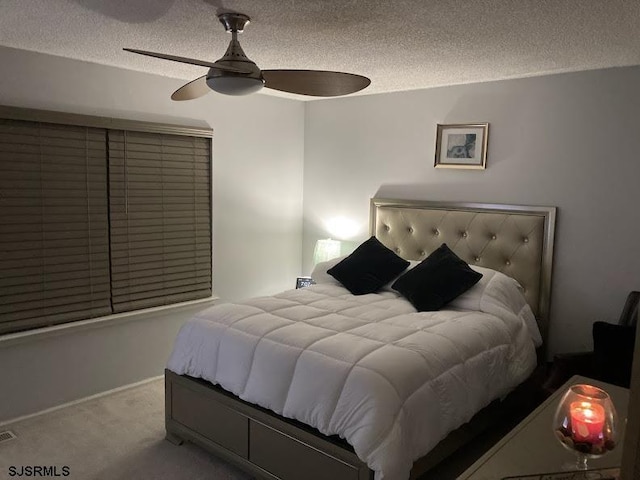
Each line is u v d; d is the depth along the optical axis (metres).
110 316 3.63
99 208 3.52
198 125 4.07
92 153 3.45
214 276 4.34
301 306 3.22
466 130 3.92
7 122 3.05
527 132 3.64
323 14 2.29
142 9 2.27
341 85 2.53
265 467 2.54
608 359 2.69
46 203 3.25
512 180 3.74
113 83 3.52
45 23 2.51
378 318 3.03
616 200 3.30
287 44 2.83
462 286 3.31
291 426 2.40
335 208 4.81
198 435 2.86
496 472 1.44
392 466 2.06
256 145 4.54
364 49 2.92
